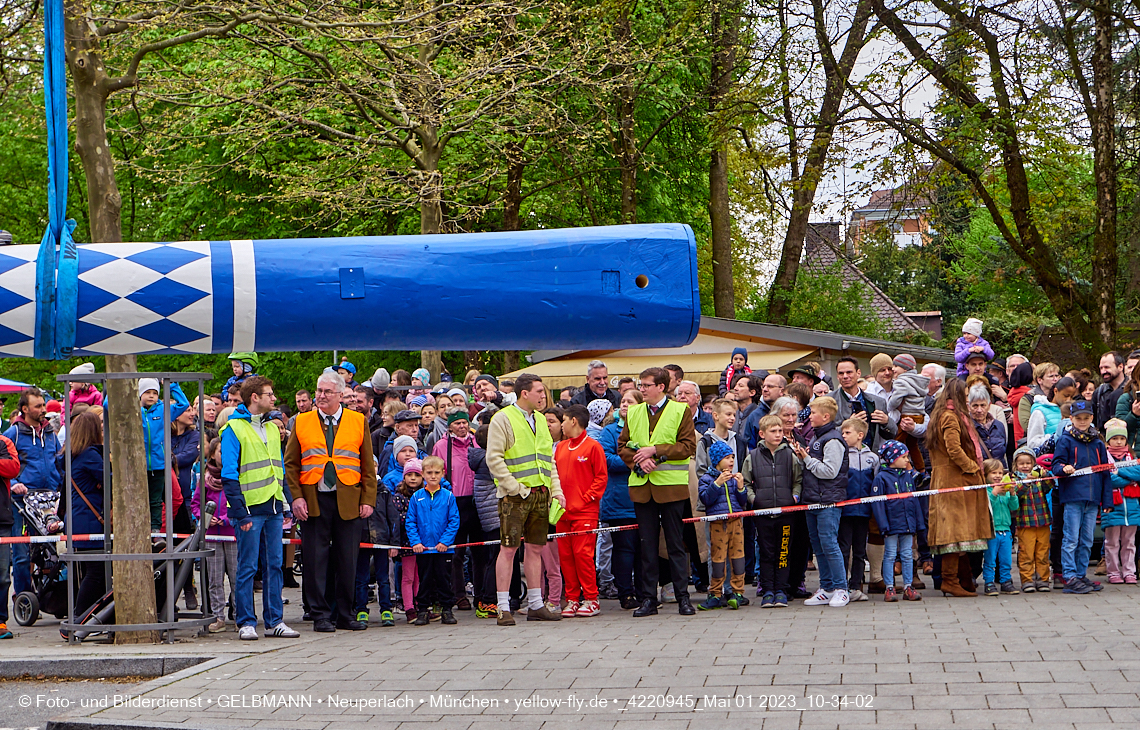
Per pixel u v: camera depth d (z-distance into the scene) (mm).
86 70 7969
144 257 5883
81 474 8906
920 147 19625
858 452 8977
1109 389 10656
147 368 24219
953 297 41656
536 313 5879
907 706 5258
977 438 9039
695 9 21266
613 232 5984
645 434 8836
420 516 8922
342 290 5828
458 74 15812
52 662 7117
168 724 5449
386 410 10562
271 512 8203
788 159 21516
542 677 6238
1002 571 9375
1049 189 19750
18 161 25328
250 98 15148
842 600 8766
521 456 8703
